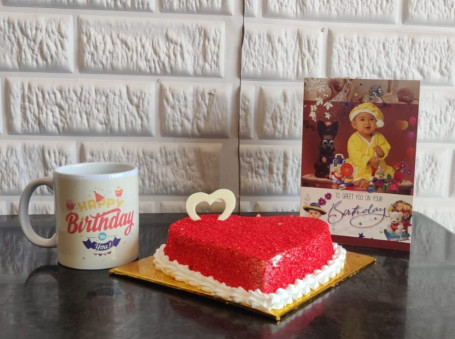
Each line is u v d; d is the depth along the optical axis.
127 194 0.69
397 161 0.76
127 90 0.91
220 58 0.91
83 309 0.57
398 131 0.76
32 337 0.51
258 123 0.94
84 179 0.66
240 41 0.91
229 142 0.94
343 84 0.77
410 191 0.76
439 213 1.00
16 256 0.73
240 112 0.93
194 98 0.92
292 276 0.61
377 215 0.78
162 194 0.95
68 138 0.92
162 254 0.68
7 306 0.58
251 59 0.92
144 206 0.95
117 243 0.68
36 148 0.91
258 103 0.93
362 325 0.54
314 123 0.79
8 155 0.91
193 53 0.91
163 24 0.90
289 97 0.94
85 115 0.91
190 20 0.90
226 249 0.60
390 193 0.77
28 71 0.89
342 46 0.93
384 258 0.75
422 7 0.94
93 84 0.90
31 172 0.92
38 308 0.57
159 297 0.60
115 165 0.76
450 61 0.96
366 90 0.76
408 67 0.95
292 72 0.93
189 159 0.94
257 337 0.51
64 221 0.68
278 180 0.96
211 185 0.95
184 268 0.64
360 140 0.77
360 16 0.93
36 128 0.90
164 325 0.54
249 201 0.96
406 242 0.77
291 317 0.56
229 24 0.91
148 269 0.67
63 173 0.67
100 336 0.51
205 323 0.54
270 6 0.91
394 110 0.75
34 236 0.72
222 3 0.90
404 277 0.68
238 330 0.53
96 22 0.88
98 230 0.67
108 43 0.89
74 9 0.88
